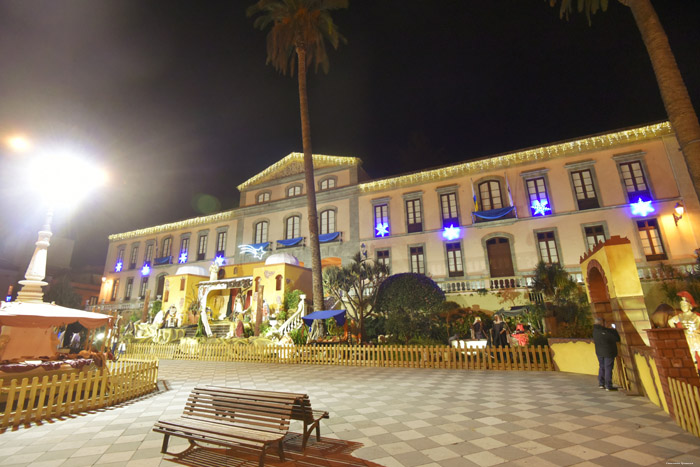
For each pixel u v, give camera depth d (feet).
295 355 53.16
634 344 26.84
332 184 107.04
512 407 23.40
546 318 55.01
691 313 24.26
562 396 26.09
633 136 73.77
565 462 14.42
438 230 87.66
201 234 122.42
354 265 69.21
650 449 15.47
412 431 18.88
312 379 36.96
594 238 73.10
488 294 76.28
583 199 76.02
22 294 31.42
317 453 15.94
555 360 39.68
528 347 42.98
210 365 51.60
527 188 81.51
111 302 132.05
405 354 46.98
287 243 103.45
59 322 28.60
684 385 17.92
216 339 71.92
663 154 70.74
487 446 16.44
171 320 89.66
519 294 73.46
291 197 110.11
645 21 33.60
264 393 16.75
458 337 53.98
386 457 15.35
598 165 75.77
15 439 18.39
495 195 84.38
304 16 71.87
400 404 25.03
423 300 62.54
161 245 130.41
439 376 37.50
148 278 127.24
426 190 91.66
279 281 80.18
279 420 15.60
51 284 112.37
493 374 38.09
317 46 77.61
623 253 28.60
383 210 95.96
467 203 86.28
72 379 24.13
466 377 36.42
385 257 91.81
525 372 38.96
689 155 29.50
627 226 70.59
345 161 106.32
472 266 82.17
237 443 14.10
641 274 66.03
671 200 68.18
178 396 29.35
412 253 89.35
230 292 95.76
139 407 25.54
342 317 58.54
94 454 16.19
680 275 61.62
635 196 71.61
